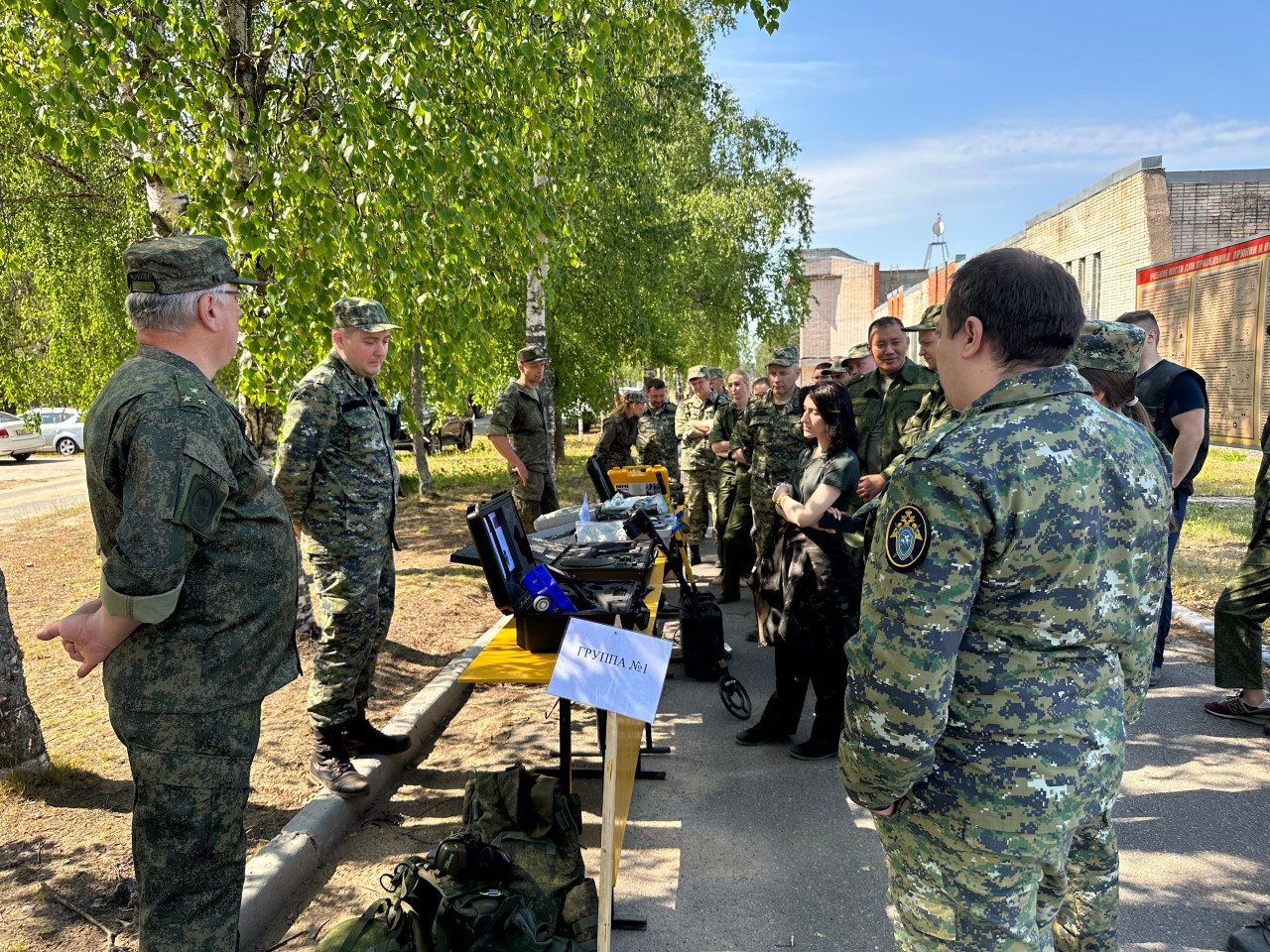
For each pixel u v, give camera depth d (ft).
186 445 6.34
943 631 4.89
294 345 13.99
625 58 20.25
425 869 8.11
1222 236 55.21
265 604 7.05
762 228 69.82
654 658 7.54
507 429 21.74
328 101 14.29
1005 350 5.31
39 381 34.50
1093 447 5.08
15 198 26.37
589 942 8.23
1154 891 9.55
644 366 57.36
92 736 13.10
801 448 19.10
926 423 14.74
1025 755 5.02
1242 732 13.60
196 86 13.65
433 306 15.61
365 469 11.79
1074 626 5.02
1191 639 18.37
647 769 13.23
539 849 9.19
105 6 13.34
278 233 13.89
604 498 18.80
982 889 5.28
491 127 15.17
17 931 8.41
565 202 19.01
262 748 13.08
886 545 5.19
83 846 9.98
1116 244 57.77
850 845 10.91
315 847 10.36
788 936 9.08
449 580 24.59
